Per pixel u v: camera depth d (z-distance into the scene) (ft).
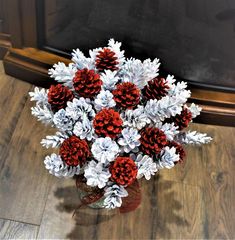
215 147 2.77
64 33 2.73
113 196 1.75
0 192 2.40
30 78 2.93
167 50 2.65
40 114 1.87
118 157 1.76
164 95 1.87
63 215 2.35
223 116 2.82
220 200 2.51
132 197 2.21
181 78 2.80
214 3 2.34
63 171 1.81
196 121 2.89
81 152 1.71
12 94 2.88
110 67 1.87
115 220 2.36
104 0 2.48
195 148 2.75
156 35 2.58
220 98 2.80
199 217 2.43
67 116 1.77
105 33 2.66
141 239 2.31
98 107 1.78
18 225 2.29
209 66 2.70
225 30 2.47
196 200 2.49
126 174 1.68
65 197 2.42
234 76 2.74
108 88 1.84
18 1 2.54
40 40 2.81
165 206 2.45
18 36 2.78
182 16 2.44
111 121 1.68
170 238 2.33
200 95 2.81
